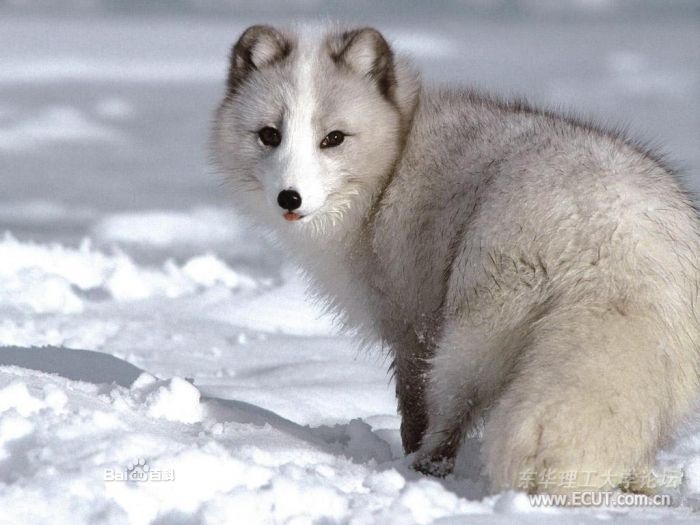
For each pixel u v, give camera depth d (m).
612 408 6.88
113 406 8.58
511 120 9.15
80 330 14.55
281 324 16.17
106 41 93.06
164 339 14.48
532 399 6.96
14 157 38.06
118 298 17.22
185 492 6.84
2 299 15.94
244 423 9.07
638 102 51.62
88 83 62.38
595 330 7.17
